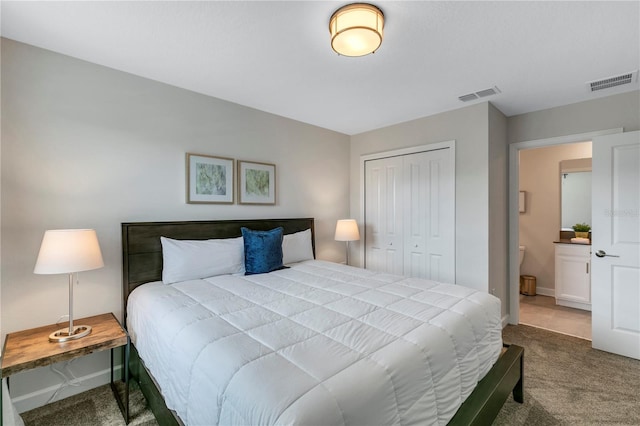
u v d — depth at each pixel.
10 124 1.85
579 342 2.82
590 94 2.72
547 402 1.92
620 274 2.55
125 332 1.85
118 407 1.90
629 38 1.83
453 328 1.45
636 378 2.19
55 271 1.62
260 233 2.74
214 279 2.35
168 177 2.53
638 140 2.46
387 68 2.25
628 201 2.51
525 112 3.21
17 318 1.87
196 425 1.12
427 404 1.17
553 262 4.30
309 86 2.58
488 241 2.91
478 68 2.24
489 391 1.48
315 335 1.33
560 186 4.25
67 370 2.04
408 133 3.56
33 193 1.93
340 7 1.57
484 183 2.92
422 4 1.53
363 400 0.96
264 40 1.88
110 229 2.23
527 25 1.71
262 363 1.08
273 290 2.05
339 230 3.64
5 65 1.84
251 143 3.12
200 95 2.73
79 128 2.10
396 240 3.70
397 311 1.62
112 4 1.54
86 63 2.13
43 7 1.55
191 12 1.61
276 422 0.82
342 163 4.12
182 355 1.29
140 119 2.38
